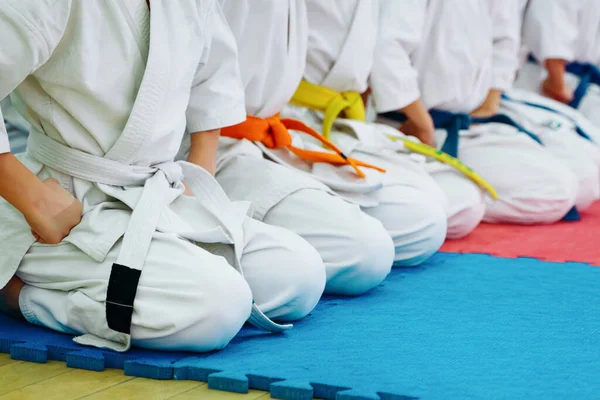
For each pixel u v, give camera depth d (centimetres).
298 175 265
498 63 446
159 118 203
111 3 190
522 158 415
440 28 393
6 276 202
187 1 207
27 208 190
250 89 276
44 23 178
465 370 182
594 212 472
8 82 182
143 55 199
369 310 240
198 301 184
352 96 337
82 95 194
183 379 181
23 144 263
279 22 274
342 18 323
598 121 555
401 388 168
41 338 201
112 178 201
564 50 524
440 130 415
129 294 186
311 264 218
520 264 316
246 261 214
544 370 183
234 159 269
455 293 264
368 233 250
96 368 186
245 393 172
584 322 228
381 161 329
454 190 366
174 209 213
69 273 197
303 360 188
